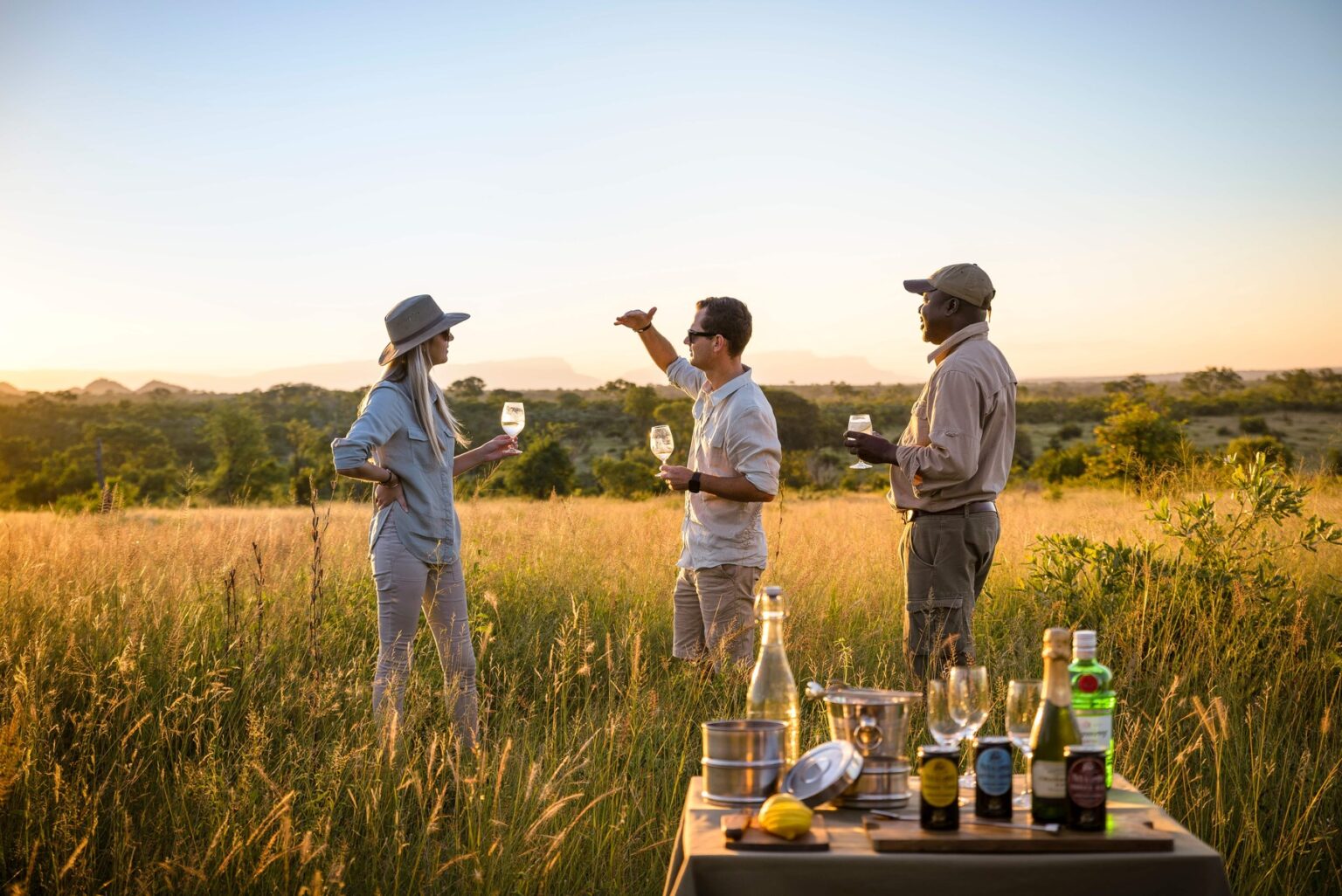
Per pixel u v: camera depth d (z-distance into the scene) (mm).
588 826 3480
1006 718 2322
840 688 2508
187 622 5148
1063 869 1938
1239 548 5980
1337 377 71375
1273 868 3162
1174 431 19766
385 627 4199
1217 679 4719
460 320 4293
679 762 3859
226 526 7363
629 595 6383
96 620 4633
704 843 2047
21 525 7719
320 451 46156
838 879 1966
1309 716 4520
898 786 2299
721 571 4523
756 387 4566
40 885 3145
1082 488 19328
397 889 3039
